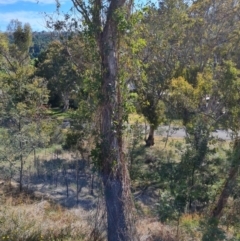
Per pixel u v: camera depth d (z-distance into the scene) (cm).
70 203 1508
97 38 752
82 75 838
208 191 1116
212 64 2275
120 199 768
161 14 2092
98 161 774
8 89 1975
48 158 2053
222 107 1656
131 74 796
